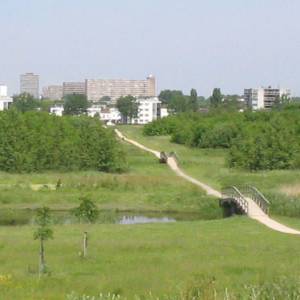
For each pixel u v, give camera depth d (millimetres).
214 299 21734
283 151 126000
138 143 191000
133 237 60469
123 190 101625
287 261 47906
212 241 58000
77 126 136750
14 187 100750
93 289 38188
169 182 105062
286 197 82812
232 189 91250
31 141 123688
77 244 55406
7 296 35312
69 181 103688
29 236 60594
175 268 45531
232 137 171875
